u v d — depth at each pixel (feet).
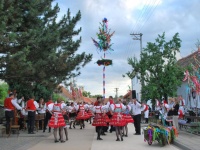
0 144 40.88
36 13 48.83
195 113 64.28
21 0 48.03
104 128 53.67
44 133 55.06
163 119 54.13
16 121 55.83
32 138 47.73
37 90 75.00
